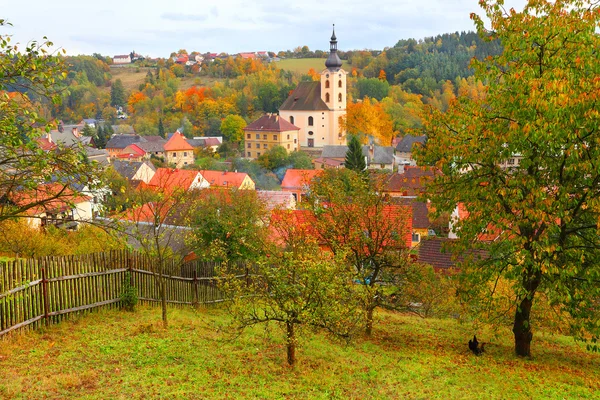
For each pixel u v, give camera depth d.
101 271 20.38
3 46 12.57
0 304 16.17
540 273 19.67
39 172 13.15
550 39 18.30
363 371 17.08
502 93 19.28
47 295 18.12
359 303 18.42
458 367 18.55
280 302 15.86
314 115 161.12
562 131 16.58
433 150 20.81
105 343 17.00
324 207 22.02
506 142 18.22
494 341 23.66
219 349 17.62
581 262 18.03
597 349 18.77
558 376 18.59
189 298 25.08
